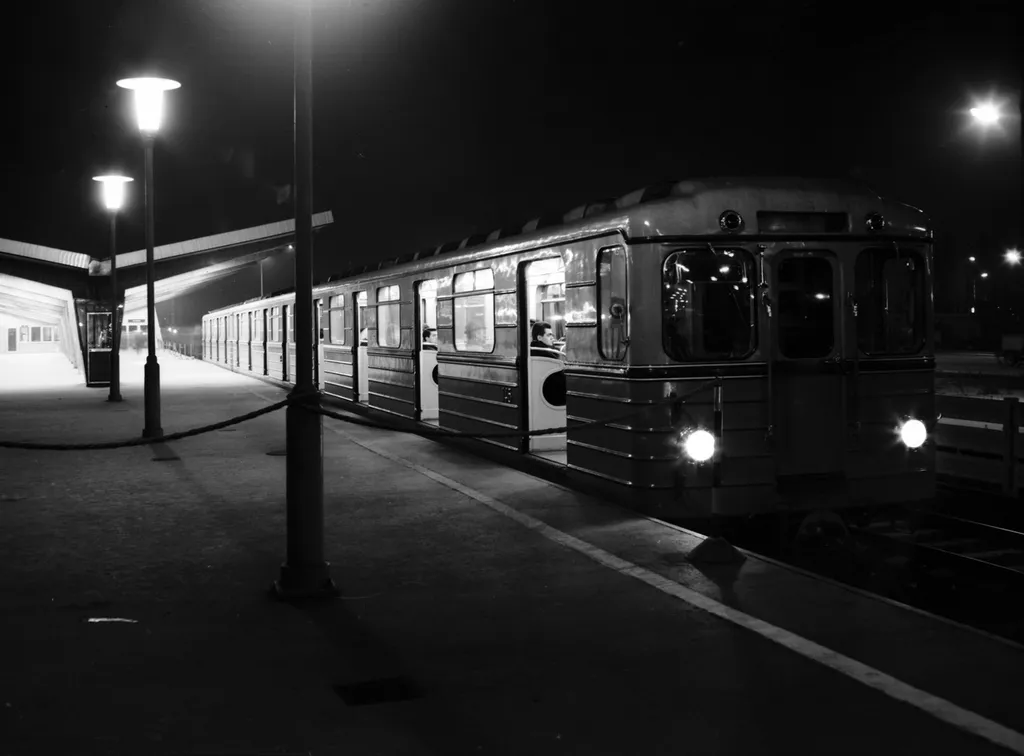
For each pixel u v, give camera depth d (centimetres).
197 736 402
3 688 456
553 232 954
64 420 1700
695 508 794
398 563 689
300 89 600
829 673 464
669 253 785
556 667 480
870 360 816
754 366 797
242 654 503
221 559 709
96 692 451
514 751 388
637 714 421
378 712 427
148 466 1161
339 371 1944
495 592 613
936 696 434
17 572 672
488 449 1173
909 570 798
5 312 5769
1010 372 3425
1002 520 985
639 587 618
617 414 831
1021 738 389
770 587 612
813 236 801
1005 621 699
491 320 1148
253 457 1235
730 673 467
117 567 686
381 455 1232
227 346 3653
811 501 802
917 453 836
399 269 1508
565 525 793
